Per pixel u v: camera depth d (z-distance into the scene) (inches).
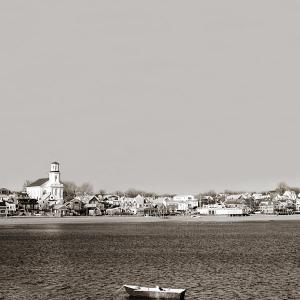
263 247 5841.5
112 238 7214.6
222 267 4158.5
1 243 6358.3
